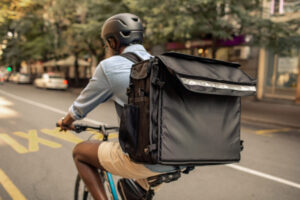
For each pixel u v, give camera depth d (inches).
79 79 1050.1
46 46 997.2
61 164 163.3
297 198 128.8
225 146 55.4
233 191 134.6
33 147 196.4
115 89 54.9
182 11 386.0
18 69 1579.7
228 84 52.8
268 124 346.6
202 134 51.9
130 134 49.8
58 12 819.4
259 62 590.2
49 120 304.5
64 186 133.7
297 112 426.9
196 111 51.4
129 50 59.0
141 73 49.5
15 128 260.5
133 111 50.1
